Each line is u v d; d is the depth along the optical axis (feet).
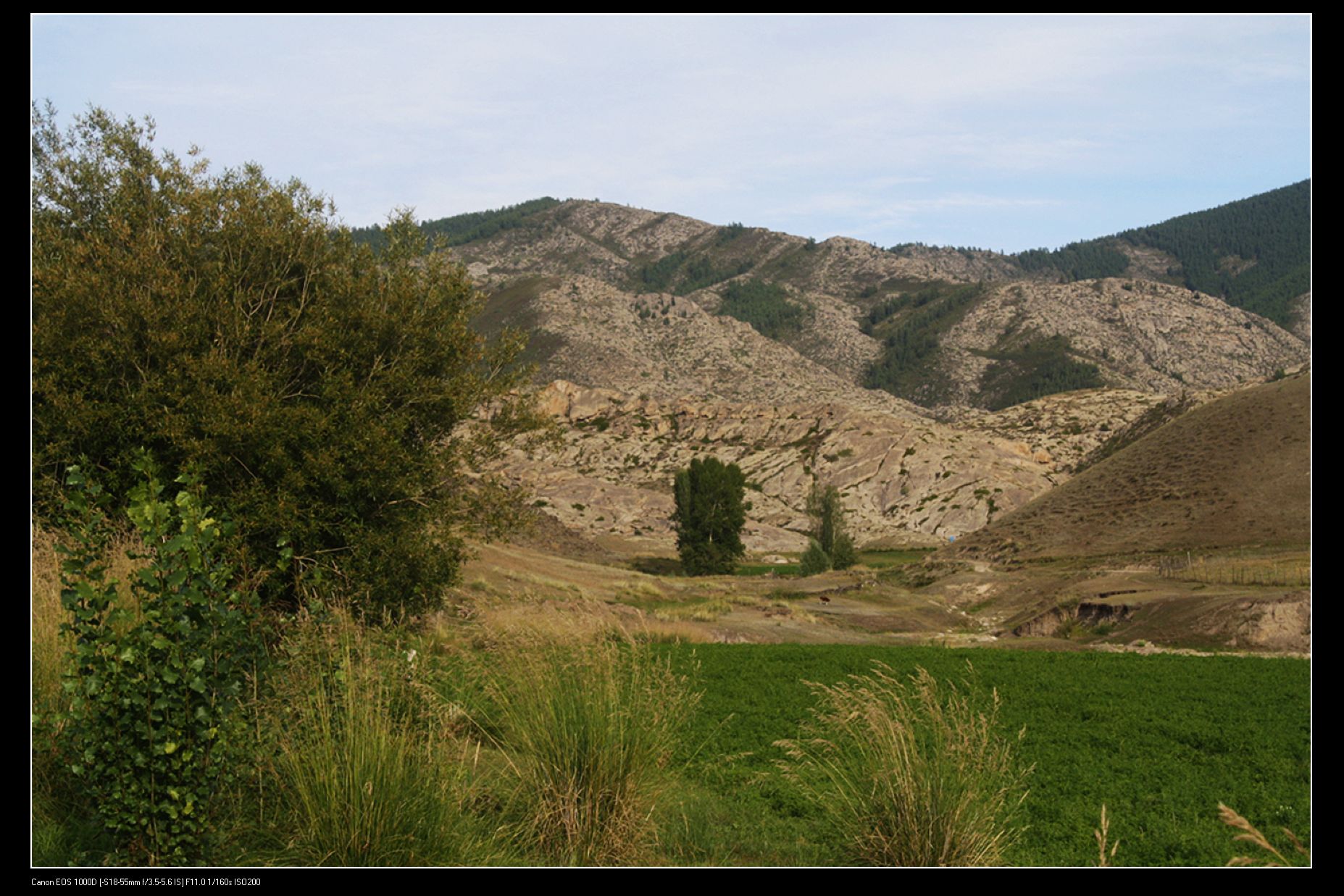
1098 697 72.54
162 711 24.12
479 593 123.34
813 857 30.42
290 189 85.92
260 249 78.13
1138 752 53.62
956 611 197.77
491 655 33.91
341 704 27.25
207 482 66.54
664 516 408.87
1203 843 35.58
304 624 28.89
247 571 28.73
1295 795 43.55
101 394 67.21
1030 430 594.65
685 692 41.57
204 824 24.35
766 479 491.72
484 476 86.58
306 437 69.56
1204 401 414.41
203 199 77.05
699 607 162.71
